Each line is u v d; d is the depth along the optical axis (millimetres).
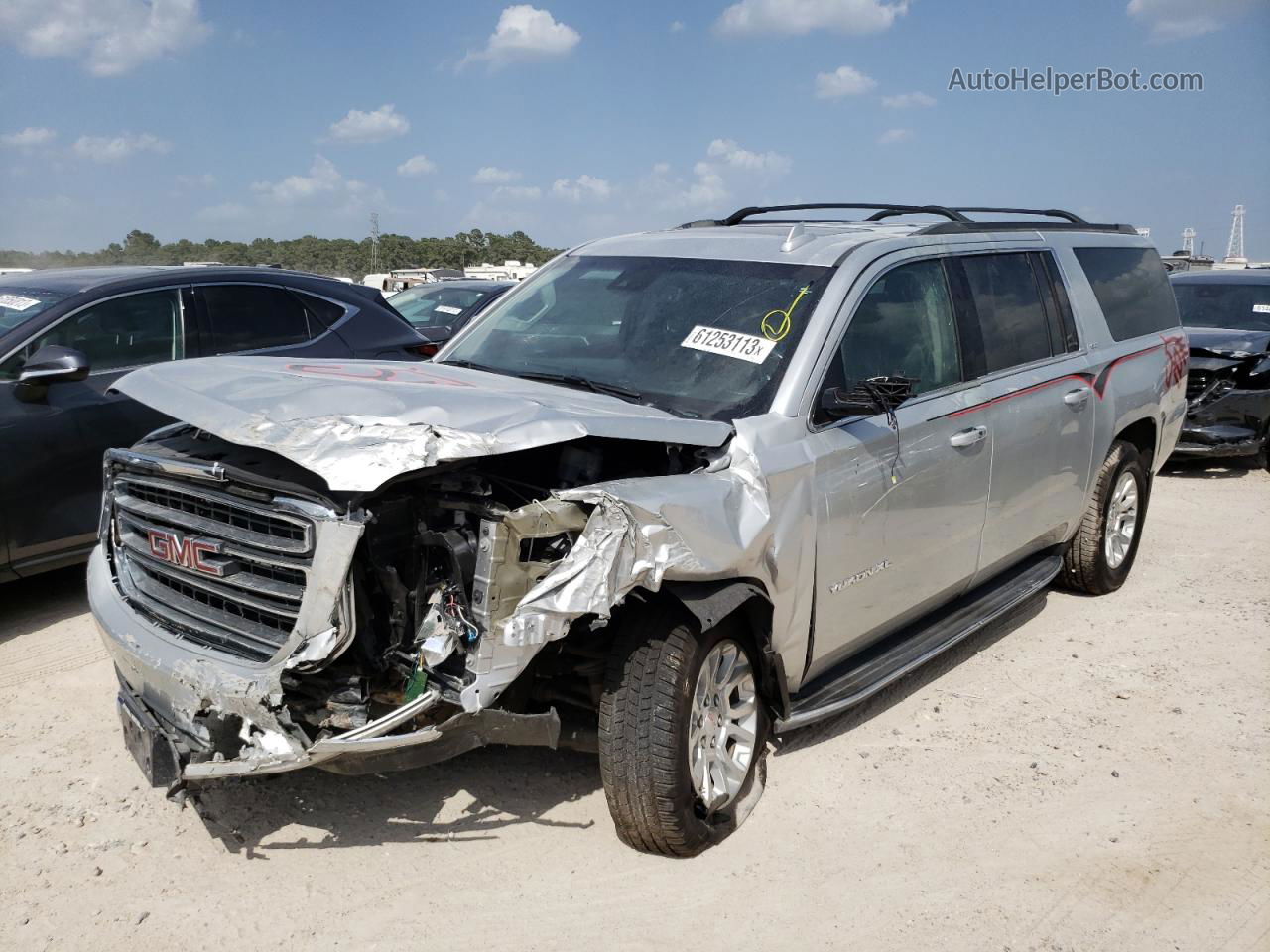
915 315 4629
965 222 5328
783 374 3988
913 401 4480
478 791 4039
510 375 4414
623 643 3424
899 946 3240
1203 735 4750
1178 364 6895
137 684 3533
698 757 3623
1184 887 3600
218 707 3174
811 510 3854
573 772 4211
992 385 4977
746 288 4402
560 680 3680
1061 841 3855
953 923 3359
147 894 3373
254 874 3494
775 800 4047
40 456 5621
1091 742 4652
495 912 3326
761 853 3695
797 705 4109
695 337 4270
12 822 3771
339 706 3168
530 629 3090
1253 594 6781
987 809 4055
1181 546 7934
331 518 3059
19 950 3090
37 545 5672
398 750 3074
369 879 3482
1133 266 6672
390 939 3188
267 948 3133
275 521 3213
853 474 4066
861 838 3822
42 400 5676
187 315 6523
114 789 4020
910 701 5035
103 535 3938
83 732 4492
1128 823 3992
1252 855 3805
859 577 4211
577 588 3117
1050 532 5801
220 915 3275
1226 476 10867
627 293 4676
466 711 3086
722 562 3432
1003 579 5723
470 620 3143
